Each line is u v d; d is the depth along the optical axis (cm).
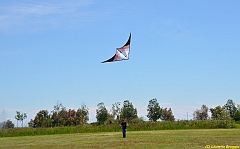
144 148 2906
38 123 8519
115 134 5059
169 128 6694
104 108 8062
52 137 4853
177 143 3241
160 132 5297
